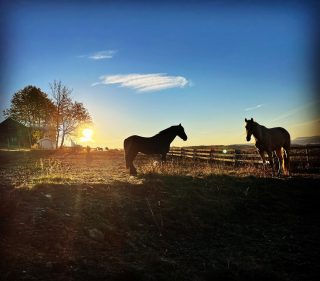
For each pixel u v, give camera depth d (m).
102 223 7.15
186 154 29.12
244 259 6.57
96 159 32.22
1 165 21.55
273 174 14.20
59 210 7.40
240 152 19.75
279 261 6.60
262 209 10.04
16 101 60.41
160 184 10.71
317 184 12.13
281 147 15.71
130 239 6.87
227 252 6.96
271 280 5.76
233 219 9.25
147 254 6.23
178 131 14.09
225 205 9.84
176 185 10.97
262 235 8.15
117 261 5.72
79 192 9.02
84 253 5.79
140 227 7.70
